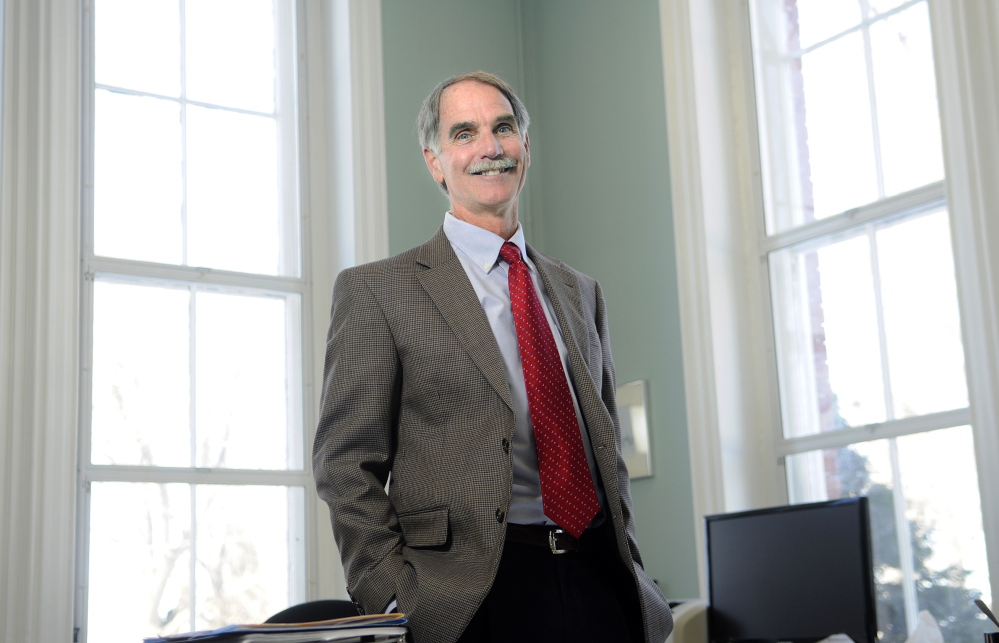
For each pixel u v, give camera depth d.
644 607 1.69
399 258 1.86
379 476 1.77
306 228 4.39
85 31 4.09
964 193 3.14
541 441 1.70
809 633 2.65
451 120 1.91
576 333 1.88
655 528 3.91
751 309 3.95
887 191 3.61
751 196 4.01
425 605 1.54
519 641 1.58
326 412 1.74
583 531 1.68
